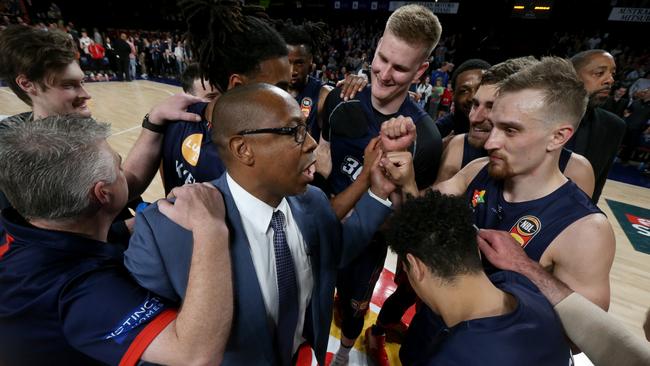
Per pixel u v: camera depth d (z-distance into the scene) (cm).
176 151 113
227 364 83
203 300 64
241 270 77
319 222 94
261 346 82
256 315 79
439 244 72
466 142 149
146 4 1503
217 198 75
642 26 1009
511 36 1188
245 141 71
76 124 75
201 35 111
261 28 108
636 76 770
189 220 69
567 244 93
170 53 1170
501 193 109
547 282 85
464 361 67
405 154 101
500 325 68
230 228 77
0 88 767
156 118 113
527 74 90
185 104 115
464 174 126
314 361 176
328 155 160
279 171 74
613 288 263
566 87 85
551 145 92
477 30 1214
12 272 69
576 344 79
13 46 124
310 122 202
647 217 399
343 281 158
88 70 994
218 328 65
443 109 685
